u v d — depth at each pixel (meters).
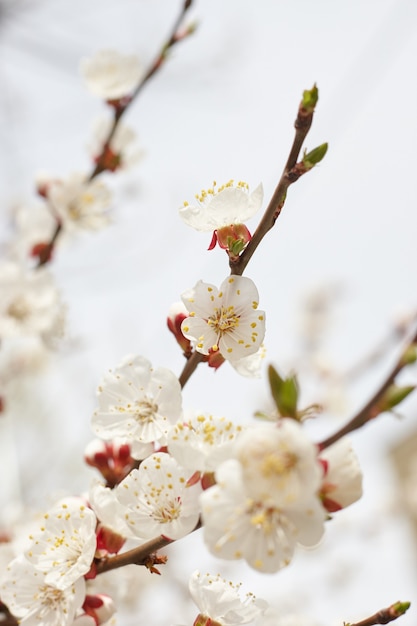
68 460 1.07
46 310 0.69
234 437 0.47
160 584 0.99
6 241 0.80
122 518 0.49
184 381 0.50
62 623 0.50
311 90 0.46
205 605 0.49
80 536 0.50
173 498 0.48
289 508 0.44
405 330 1.01
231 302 0.49
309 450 0.43
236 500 0.44
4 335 0.68
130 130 0.71
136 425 0.50
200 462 0.47
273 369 0.44
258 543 0.44
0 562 0.58
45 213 0.72
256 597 0.50
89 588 0.55
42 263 0.71
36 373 0.99
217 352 0.50
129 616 0.96
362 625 0.48
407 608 0.47
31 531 0.59
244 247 0.48
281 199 0.47
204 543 0.44
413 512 1.52
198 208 0.49
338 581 1.21
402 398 0.44
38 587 0.50
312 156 0.47
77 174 0.70
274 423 0.43
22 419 1.13
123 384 0.51
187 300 0.49
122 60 0.69
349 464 0.45
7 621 0.52
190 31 0.69
